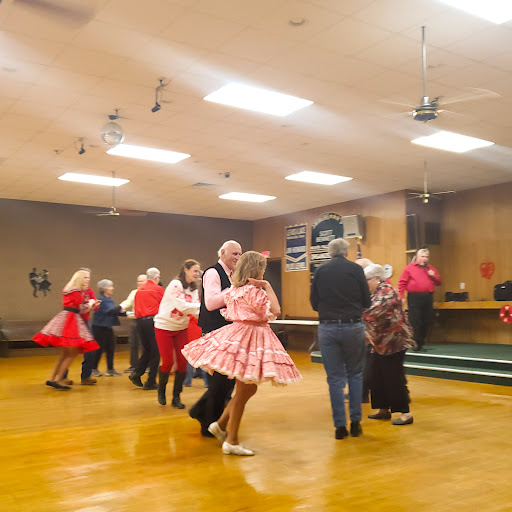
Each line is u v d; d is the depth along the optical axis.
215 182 10.51
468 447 3.84
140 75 5.54
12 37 4.73
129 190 11.23
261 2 4.18
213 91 5.96
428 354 8.30
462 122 6.98
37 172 9.66
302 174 9.90
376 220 11.69
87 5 4.21
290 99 6.24
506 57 5.11
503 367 7.27
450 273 11.29
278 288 15.11
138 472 3.27
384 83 5.75
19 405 5.51
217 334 3.66
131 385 6.83
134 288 13.38
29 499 2.82
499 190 10.57
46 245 12.34
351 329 4.06
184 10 4.29
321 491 2.94
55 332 6.45
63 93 6.01
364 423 4.61
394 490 2.96
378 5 4.22
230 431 3.69
